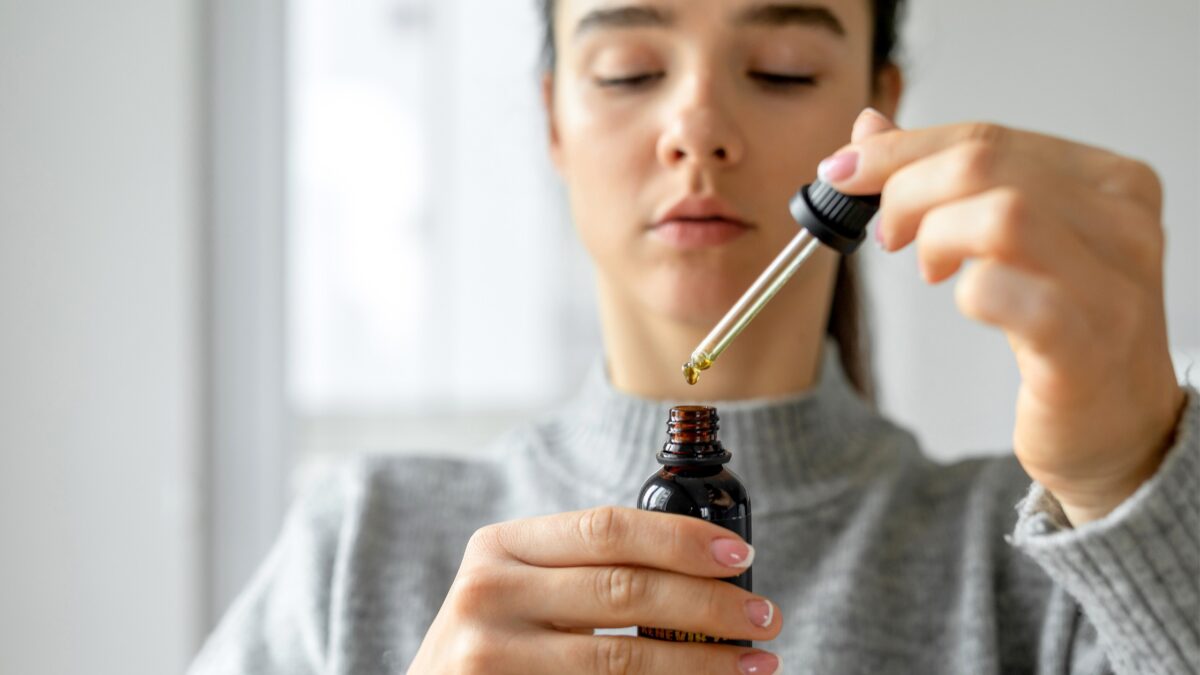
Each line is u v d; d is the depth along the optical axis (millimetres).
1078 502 581
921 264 505
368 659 904
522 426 1049
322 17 1898
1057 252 480
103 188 1749
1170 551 552
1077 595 585
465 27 1933
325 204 1910
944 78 1959
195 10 1812
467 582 608
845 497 897
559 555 603
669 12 806
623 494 913
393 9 1914
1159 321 522
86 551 1755
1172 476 547
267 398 1881
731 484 594
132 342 1761
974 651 820
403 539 955
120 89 1749
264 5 1854
